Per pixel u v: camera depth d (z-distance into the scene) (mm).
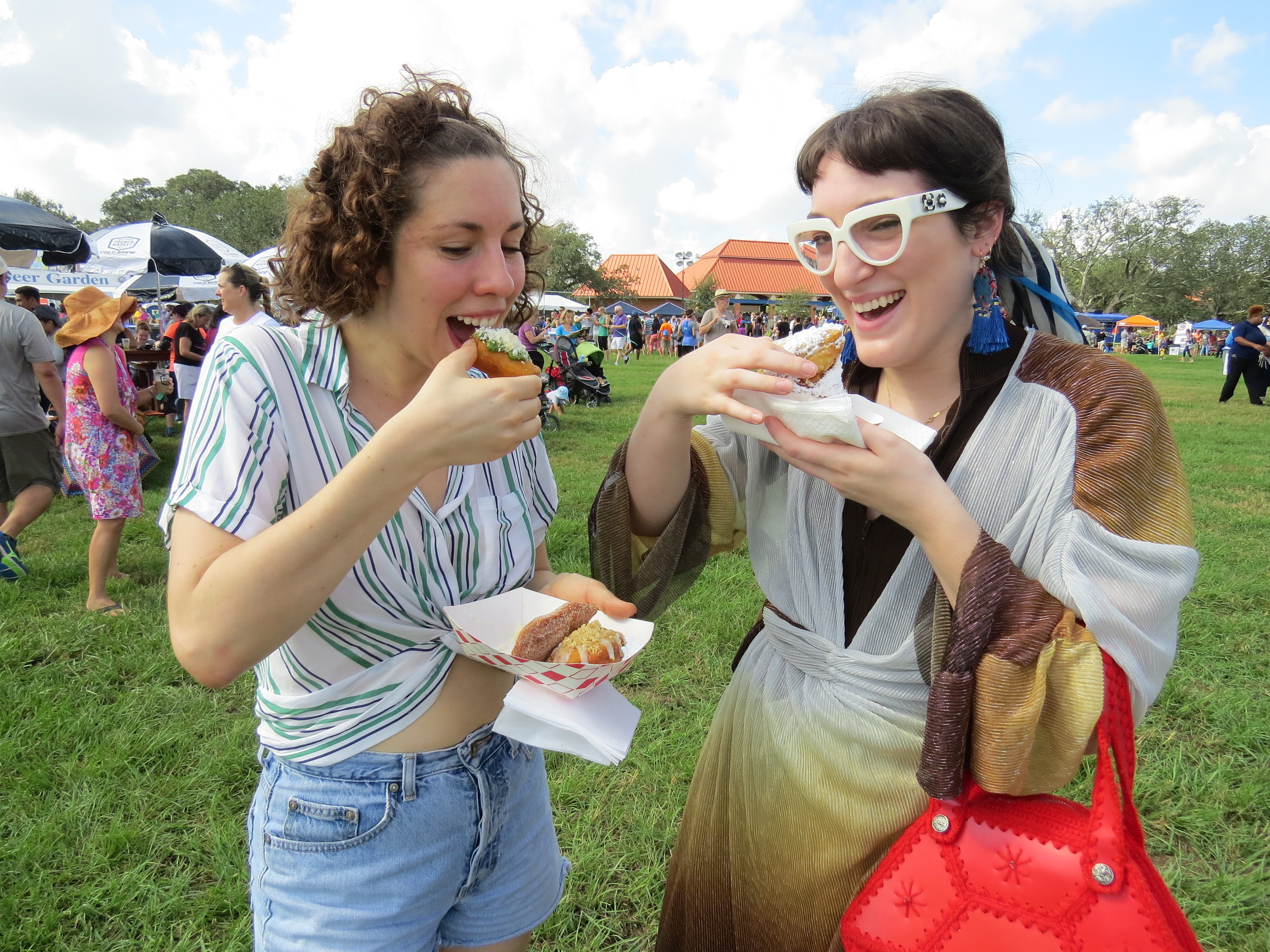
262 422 1166
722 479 1589
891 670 1360
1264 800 2896
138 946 2320
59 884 2527
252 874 1355
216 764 3109
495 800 1408
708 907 1619
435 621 1335
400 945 1327
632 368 25438
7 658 3875
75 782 2971
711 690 3730
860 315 1337
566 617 1343
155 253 11555
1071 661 1123
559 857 1657
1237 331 15633
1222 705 3531
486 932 1507
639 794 3000
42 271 12414
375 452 1039
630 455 1518
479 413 1049
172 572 1108
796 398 1219
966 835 1226
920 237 1217
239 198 55594
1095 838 1133
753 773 1505
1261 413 14477
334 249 1170
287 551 1032
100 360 4418
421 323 1240
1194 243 69125
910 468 1161
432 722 1334
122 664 3902
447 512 1340
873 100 1291
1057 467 1226
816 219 1305
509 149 1459
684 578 1634
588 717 1285
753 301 72438
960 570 1165
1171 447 1240
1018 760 1139
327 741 1272
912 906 1243
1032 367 1320
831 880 1409
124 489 4598
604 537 1573
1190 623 4418
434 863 1340
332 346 1256
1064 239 72375
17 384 5172
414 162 1146
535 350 11969
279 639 1073
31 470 5266
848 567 1433
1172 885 2520
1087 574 1153
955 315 1323
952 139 1191
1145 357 44750
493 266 1208
